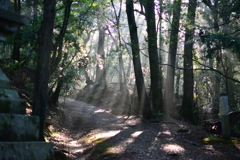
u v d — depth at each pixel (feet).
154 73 55.98
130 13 51.24
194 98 72.38
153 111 55.77
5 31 9.35
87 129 45.52
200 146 30.68
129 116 61.87
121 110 69.00
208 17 48.98
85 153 29.35
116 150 27.86
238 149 28.78
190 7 47.62
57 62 42.24
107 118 59.41
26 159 8.66
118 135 36.42
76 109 69.31
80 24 49.85
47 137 32.22
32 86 47.09
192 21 47.21
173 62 58.95
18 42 44.65
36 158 8.91
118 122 52.80
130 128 43.80
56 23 47.24
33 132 9.36
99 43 93.15
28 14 58.80
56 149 26.63
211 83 75.31
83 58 50.75
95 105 80.18
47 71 26.04
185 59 57.47
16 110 9.52
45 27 25.95
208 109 77.05
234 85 69.10
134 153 26.58
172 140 33.55
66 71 49.52
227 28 39.58
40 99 25.55
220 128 38.70
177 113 59.98
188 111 59.36
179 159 24.58
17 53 48.75
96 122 53.31
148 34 54.13
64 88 57.16
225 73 61.77
